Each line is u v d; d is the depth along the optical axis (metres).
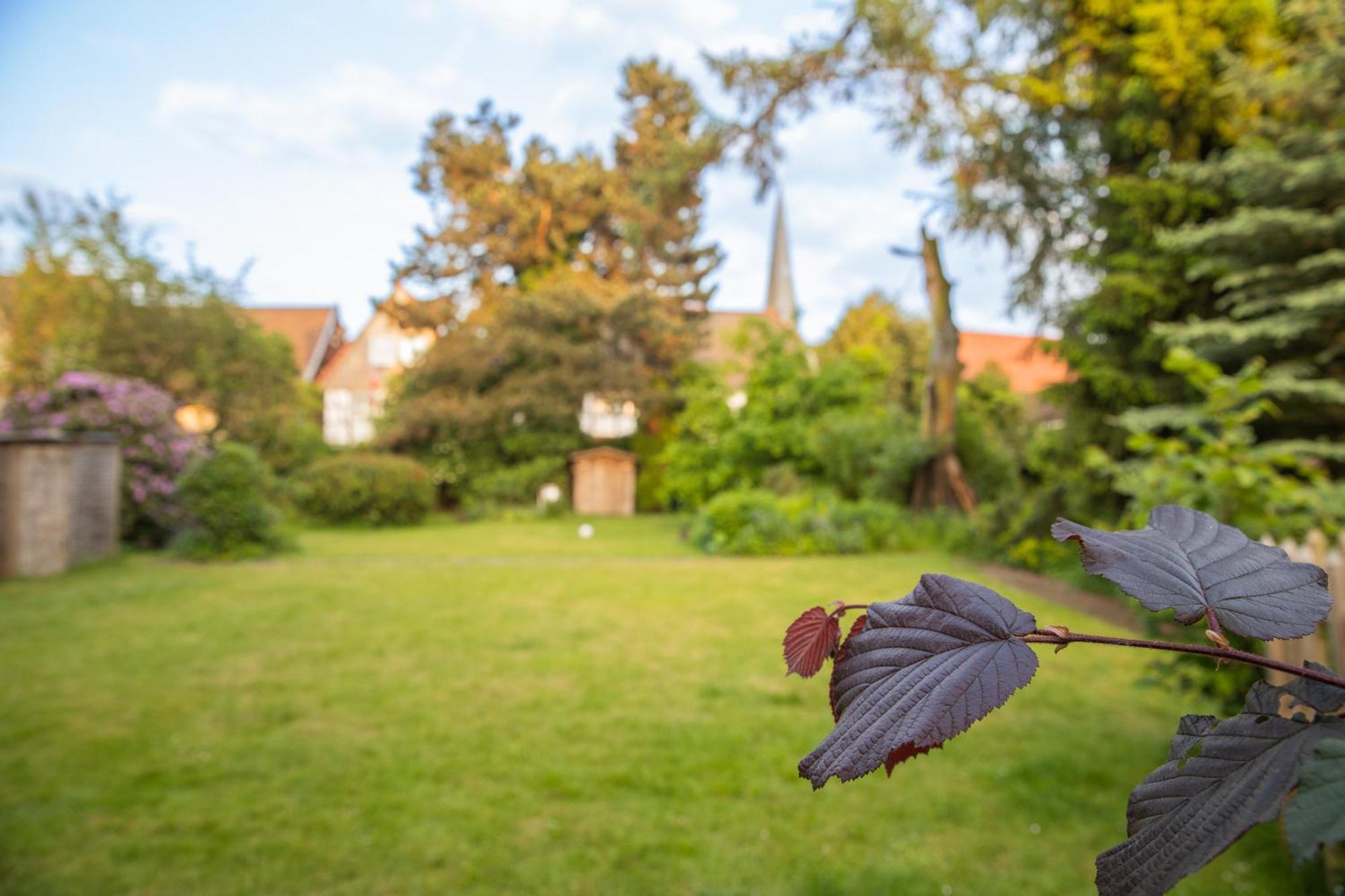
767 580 8.65
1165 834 0.36
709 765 3.48
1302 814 0.31
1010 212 11.88
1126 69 10.34
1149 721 4.07
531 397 20.00
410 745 3.73
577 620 6.55
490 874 2.62
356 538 13.49
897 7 11.30
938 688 0.39
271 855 2.73
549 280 24.14
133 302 14.91
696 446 16.39
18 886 2.54
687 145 14.15
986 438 14.27
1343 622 2.65
